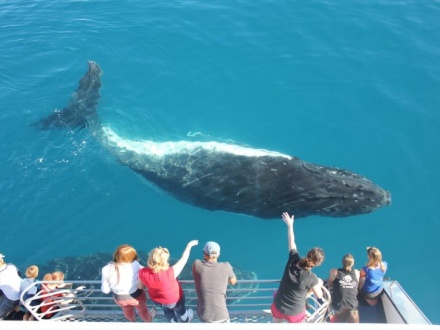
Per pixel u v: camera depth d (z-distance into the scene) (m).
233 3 21.73
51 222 15.16
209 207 15.47
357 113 17.27
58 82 18.91
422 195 15.12
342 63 18.84
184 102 17.95
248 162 14.98
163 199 15.90
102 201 15.64
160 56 19.55
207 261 9.07
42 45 20.27
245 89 18.22
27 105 18.06
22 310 10.70
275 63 18.98
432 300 13.03
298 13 21.00
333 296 10.20
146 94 18.27
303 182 14.47
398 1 21.53
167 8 21.66
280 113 17.42
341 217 15.00
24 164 16.33
